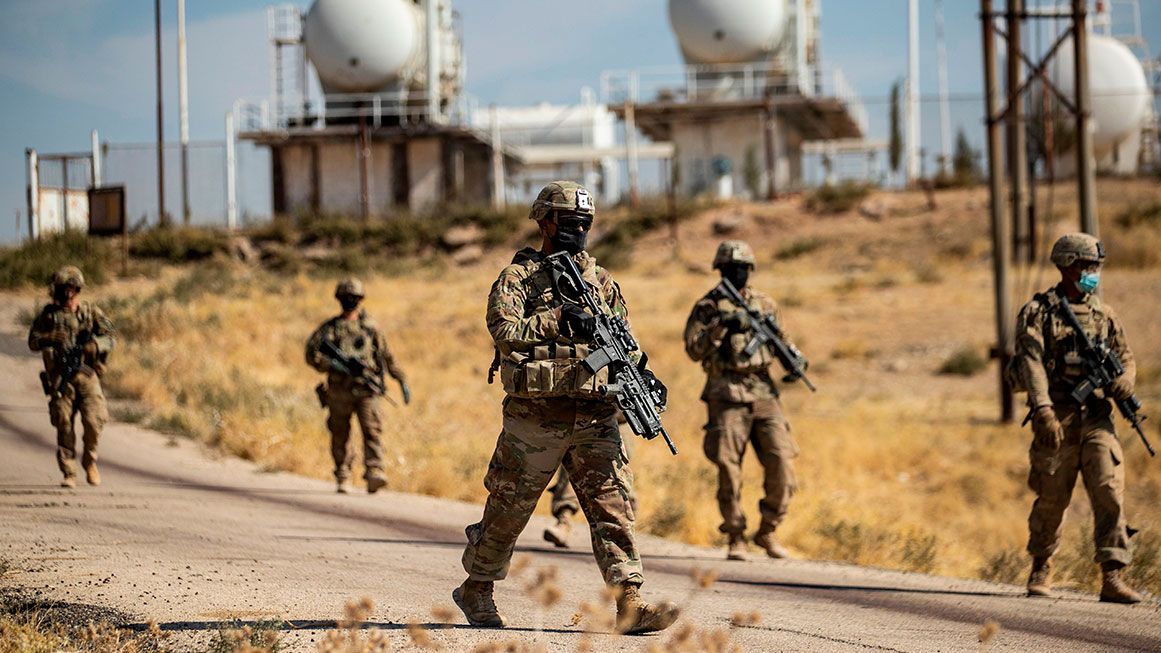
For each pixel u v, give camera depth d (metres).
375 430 22.58
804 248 68.62
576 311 9.30
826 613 12.34
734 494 16.81
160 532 16.08
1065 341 13.49
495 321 9.45
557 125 99.00
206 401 32.56
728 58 90.25
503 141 98.12
